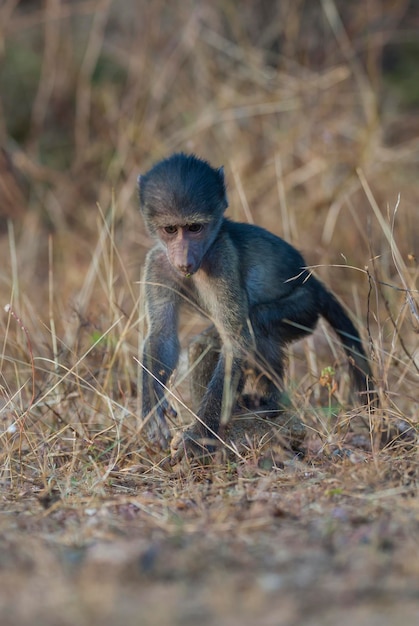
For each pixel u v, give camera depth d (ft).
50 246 38.65
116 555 20.74
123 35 69.87
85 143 63.10
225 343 33.17
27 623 17.10
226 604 17.79
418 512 23.65
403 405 35.06
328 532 22.27
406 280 39.75
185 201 32.30
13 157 61.87
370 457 28.84
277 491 26.68
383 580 19.03
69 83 67.56
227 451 31.12
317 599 18.07
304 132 58.34
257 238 34.78
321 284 36.40
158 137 61.36
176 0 67.46
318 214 53.31
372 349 34.01
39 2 73.77
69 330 39.81
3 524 24.14
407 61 71.36
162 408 31.94
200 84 63.31
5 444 30.96
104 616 17.29
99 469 29.76
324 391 36.06
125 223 55.01
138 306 39.86
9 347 40.55
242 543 21.71
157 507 25.70
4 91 68.69
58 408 34.63
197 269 32.35
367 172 55.06
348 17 70.18
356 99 63.36
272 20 69.67
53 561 20.63
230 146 59.11
